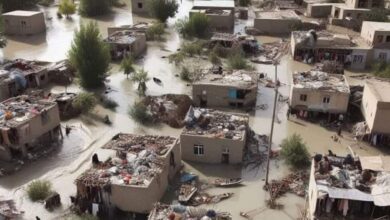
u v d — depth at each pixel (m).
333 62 53.94
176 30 74.56
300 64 59.78
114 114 44.78
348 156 29.52
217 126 37.00
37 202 31.17
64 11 83.19
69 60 53.12
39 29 73.94
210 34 72.88
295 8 88.81
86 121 43.31
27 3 86.75
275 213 30.17
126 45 59.88
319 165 28.47
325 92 41.81
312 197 27.89
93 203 28.94
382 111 37.41
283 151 36.31
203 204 30.94
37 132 37.00
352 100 43.50
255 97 46.97
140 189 27.72
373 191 26.19
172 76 54.78
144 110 43.50
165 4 78.69
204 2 81.88
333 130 41.88
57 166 35.75
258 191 32.59
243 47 63.34
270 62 60.22
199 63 59.41
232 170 35.16
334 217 26.53
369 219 26.48
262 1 96.94
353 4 78.62
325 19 81.44
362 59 58.53
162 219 24.56
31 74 49.44
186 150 35.94
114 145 32.81
